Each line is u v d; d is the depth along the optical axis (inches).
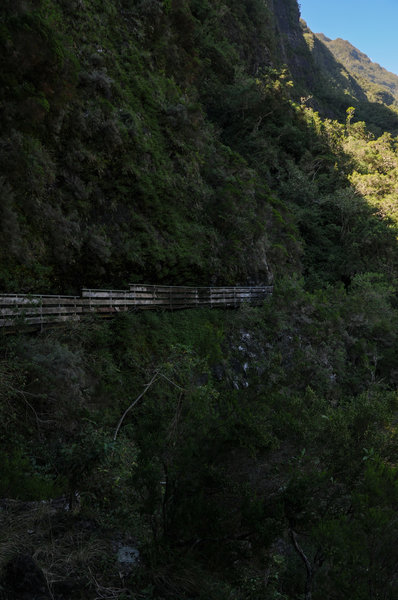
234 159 1146.0
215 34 1840.6
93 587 153.9
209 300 769.6
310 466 191.9
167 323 628.4
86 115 612.4
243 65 1968.5
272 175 1721.2
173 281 724.0
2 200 441.7
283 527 162.2
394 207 1718.8
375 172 2066.9
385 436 202.2
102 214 605.9
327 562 171.0
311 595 159.2
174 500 173.5
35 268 466.3
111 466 230.4
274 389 235.3
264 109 1759.4
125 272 612.4
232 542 164.7
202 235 805.2
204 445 183.9
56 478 250.8
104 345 489.4
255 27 2506.2
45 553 162.9
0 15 503.8
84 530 187.8
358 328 1030.4
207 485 174.2
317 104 3949.3
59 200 538.9
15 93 497.0
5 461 254.2
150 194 696.4
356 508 165.6
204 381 579.5
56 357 367.9
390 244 1578.5
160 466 193.2
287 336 824.9
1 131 485.4
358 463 189.0
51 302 441.7
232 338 729.6
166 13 1040.8
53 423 328.8
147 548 168.4
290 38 4837.6
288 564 208.7
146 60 912.3
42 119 529.7
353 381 855.1
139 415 422.0
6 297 388.2
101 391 418.3
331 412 215.9
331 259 1576.0
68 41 645.9
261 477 183.9
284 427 197.5
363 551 148.4
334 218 1734.7
